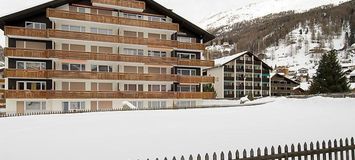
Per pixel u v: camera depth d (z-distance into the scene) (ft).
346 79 189.16
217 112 107.14
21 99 130.82
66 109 139.13
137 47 158.51
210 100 201.87
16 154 44.60
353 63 593.01
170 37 169.37
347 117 81.30
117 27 155.53
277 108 119.03
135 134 58.75
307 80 469.16
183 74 169.48
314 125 67.77
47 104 136.87
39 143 51.65
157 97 155.22
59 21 143.33
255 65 296.30
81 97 139.85
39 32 135.54
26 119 88.43
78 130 64.69
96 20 145.18
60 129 66.59
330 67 187.32
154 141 51.75
